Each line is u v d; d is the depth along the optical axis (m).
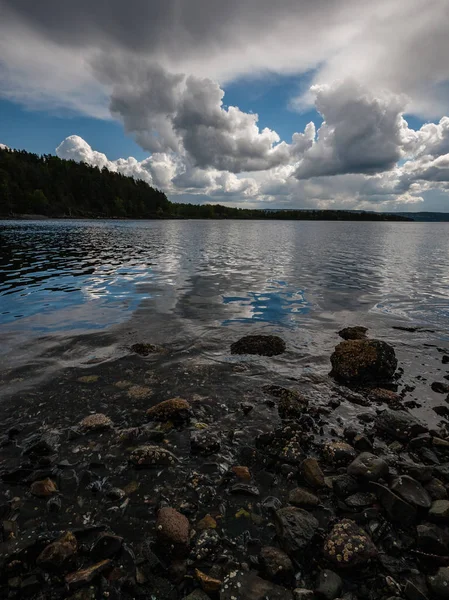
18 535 3.22
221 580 2.79
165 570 2.91
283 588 2.74
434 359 7.71
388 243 46.06
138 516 3.47
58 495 3.71
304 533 3.19
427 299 13.45
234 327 9.68
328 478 4.05
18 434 4.77
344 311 11.59
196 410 5.50
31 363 7.09
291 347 8.32
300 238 53.91
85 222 113.06
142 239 45.38
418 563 3.00
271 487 3.93
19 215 132.62
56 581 2.82
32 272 17.61
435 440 4.73
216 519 3.46
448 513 3.38
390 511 3.49
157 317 10.44
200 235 58.28
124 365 7.11
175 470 4.14
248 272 19.33
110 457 4.35
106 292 13.62
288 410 5.48
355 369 6.67
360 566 2.93
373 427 5.16
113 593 2.72
